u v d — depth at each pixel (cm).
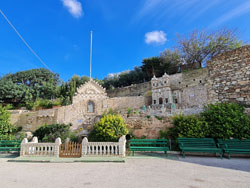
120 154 845
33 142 953
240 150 788
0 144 1062
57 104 2456
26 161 791
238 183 458
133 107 2411
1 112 1634
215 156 880
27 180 499
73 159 802
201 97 2208
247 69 986
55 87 3638
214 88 1123
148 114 1359
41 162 775
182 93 2431
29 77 4106
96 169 630
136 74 4091
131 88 3306
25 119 1916
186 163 727
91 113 1997
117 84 4481
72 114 1909
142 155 921
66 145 880
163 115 1280
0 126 1509
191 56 3012
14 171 613
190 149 847
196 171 590
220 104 1037
